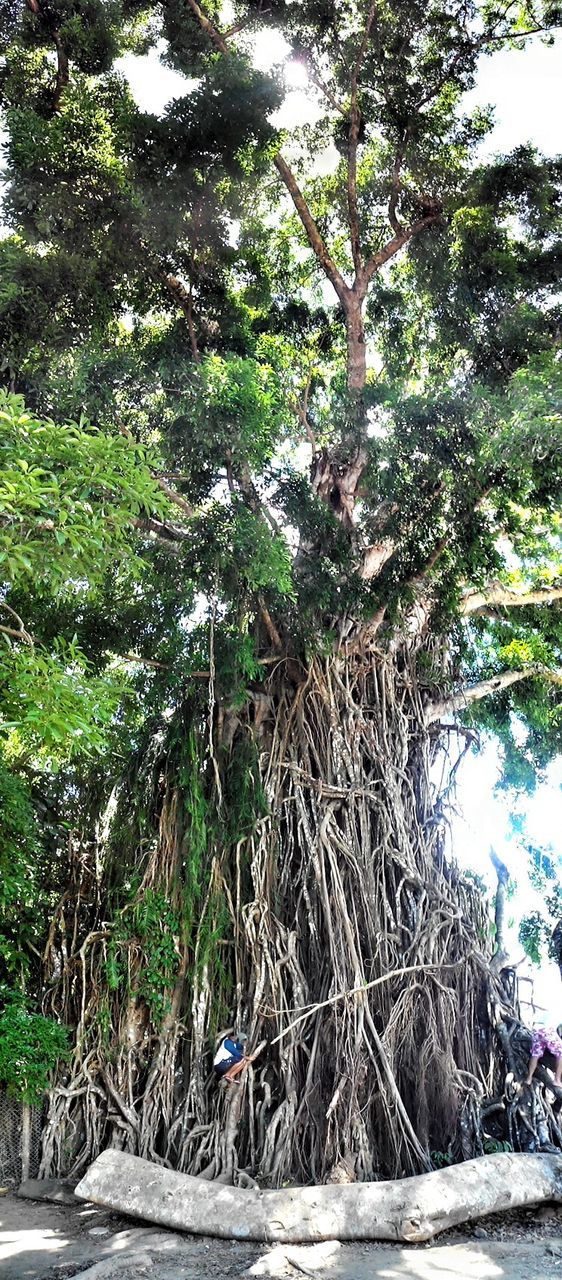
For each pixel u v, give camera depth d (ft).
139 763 39.83
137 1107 35.17
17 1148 35.32
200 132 36.32
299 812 37.29
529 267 39.47
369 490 39.52
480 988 37.83
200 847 36.50
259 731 38.81
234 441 31.81
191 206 36.81
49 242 34.78
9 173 33.22
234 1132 33.53
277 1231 27.35
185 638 40.06
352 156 42.60
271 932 36.09
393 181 44.16
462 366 42.09
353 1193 27.99
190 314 38.42
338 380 44.75
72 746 25.03
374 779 38.99
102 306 35.73
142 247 36.83
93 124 36.52
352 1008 34.37
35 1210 31.76
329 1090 34.40
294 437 41.27
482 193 40.63
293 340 46.03
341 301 42.70
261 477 35.65
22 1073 34.27
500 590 47.85
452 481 37.86
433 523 38.86
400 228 43.70
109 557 25.13
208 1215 28.25
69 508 22.94
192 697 39.06
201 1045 35.01
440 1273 23.90
